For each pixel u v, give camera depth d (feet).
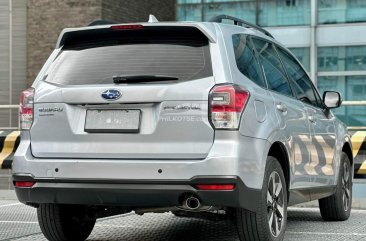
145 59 21.85
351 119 87.20
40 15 81.30
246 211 21.49
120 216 34.35
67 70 22.67
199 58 21.42
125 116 21.21
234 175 20.02
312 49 90.07
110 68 22.09
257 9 92.27
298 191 25.50
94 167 21.02
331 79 89.56
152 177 20.44
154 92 20.94
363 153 40.81
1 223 32.07
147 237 27.68
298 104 26.40
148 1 90.89
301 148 25.68
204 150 20.38
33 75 81.61
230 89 20.58
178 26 21.84
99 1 79.10
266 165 21.91
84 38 23.26
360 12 88.22
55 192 21.57
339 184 31.17
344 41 88.94
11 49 82.84
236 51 22.39
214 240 26.76
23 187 22.00
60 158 21.68
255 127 21.35
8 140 45.14
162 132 20.75
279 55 26.99
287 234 27.91
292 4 90.89
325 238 26.84
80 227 25.99
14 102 82.79
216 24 22.45
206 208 21.07
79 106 21.80
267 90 23.58
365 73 87.86
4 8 82.79
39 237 27.73
